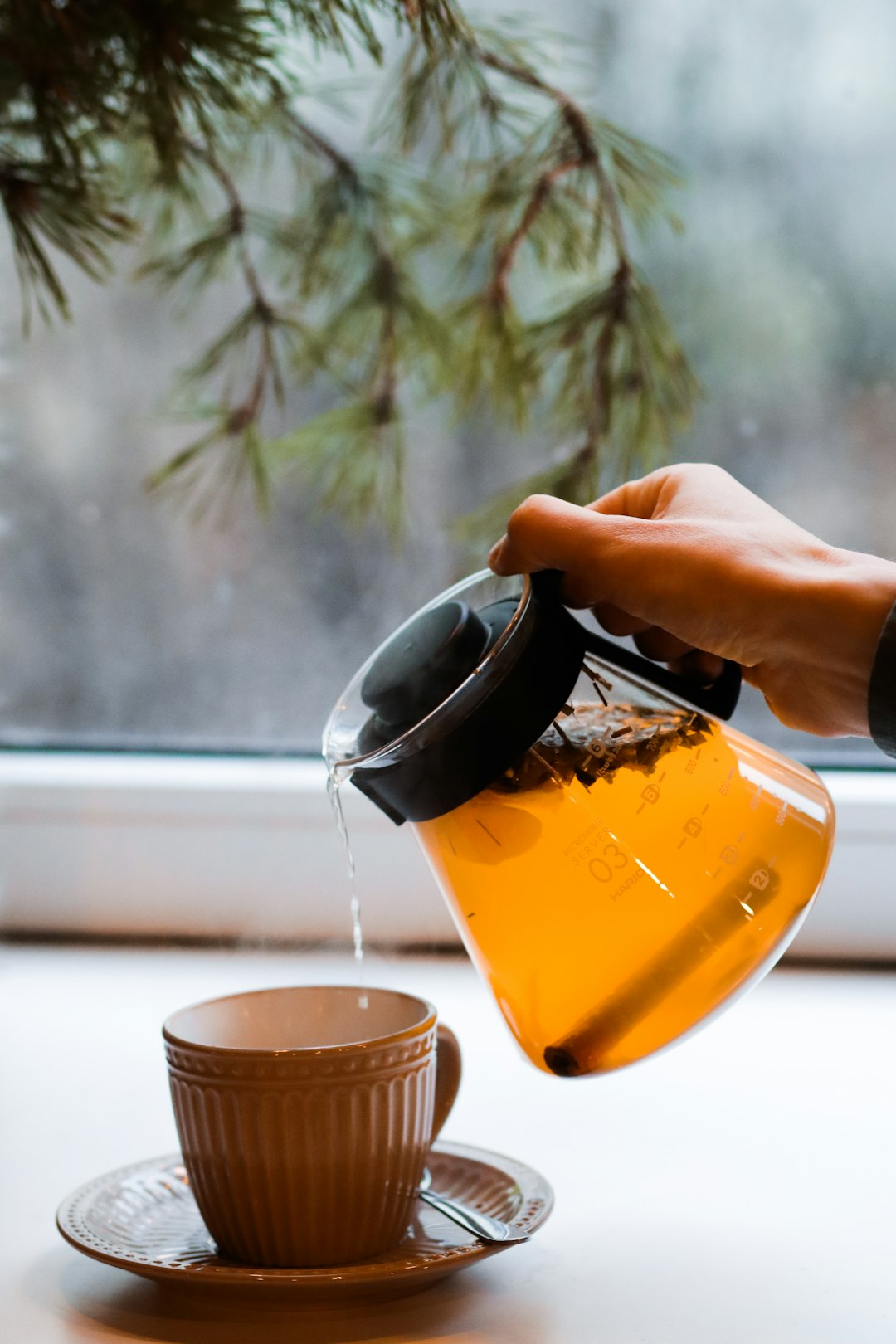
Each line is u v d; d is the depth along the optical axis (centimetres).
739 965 85
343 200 140
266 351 146
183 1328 87
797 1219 94
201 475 150
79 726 155
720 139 141
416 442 148
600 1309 88
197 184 141
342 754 88
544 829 85
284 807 140
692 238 142
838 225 142
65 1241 93
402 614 152
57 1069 113
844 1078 111
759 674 94
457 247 140
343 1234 87
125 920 143
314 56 137
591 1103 108
